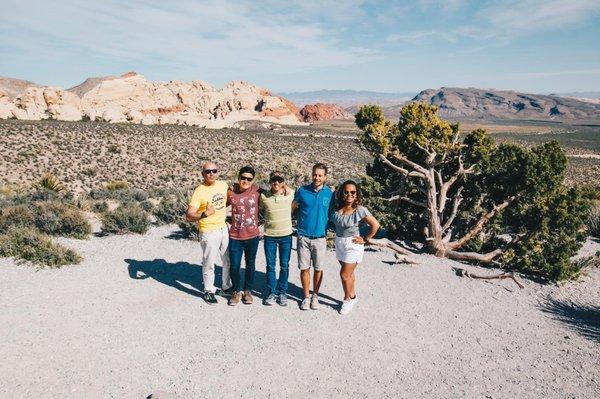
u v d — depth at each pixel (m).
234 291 6.46
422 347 5.52
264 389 4.48
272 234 6.21
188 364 4.87
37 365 4.68
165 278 7.46
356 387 4.60
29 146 50.09
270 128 166.50
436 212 9.45
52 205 11.44
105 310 6.08
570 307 7.14
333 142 98.12
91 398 4.21
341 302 6.75
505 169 9.78
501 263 8.94
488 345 5.67
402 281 7.85
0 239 8.51
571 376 5.02
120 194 22.72
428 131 9.70
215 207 6.08
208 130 92.19
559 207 8.66
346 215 6.02
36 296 6.42
